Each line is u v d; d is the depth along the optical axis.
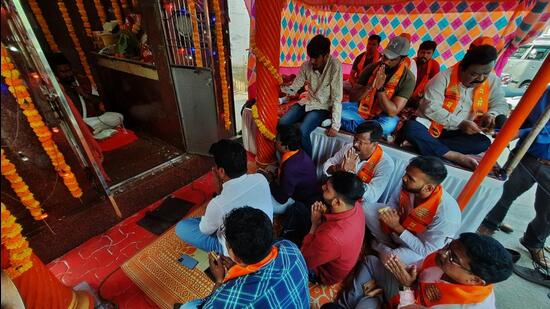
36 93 1.42
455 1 3.51
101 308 1.51
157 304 1.56
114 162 2.76
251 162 3.16
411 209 1.69
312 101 2.59
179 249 1.89
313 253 1.38
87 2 3.37
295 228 2.01
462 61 1.95
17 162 1.48
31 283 1.13
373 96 2.45
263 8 2.05
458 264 0.97
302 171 1.95
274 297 0.86
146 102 3.14
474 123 2.05
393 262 1.32
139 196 2.32
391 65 2.28
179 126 2.89
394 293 1.47
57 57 2.85
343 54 5.32
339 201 1.31
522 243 2.08
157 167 2.70
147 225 2.12
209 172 2.85
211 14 2.40
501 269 0.90
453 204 1.53
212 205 1.41
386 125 2.37
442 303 1.09
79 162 1.80
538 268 1.91
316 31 5.18
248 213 0.89
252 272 0.89
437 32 4.22
